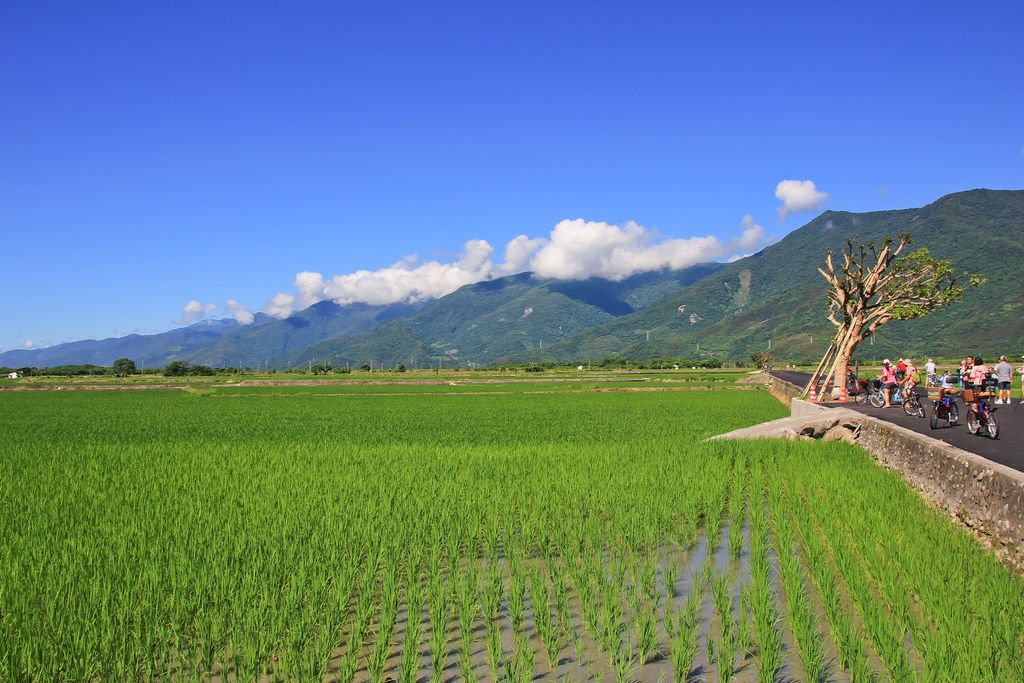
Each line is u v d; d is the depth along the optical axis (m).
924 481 14.55
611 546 11.16
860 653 6.90
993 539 10.34
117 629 7.69
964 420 27.14
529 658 7.28
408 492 15.01
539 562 10.70
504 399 54.59
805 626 7.73
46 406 50.28
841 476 16.73
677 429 29.70
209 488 15.87
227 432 30.66
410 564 9.78
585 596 8.71
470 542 11.04
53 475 17.92
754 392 62.41
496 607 8.70
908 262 37.03
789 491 14.90
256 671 6.86
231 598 8.50
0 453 22.67
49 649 7.18
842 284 38.69
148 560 9.98
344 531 11.61
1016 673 6.46
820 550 10.15
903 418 28.44
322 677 7.23
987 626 7.34
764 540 11.26
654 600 9.06
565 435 27.56
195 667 7.12
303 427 32.66
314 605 8.21
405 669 7.01
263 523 12.25
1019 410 31.72
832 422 24.58
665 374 107.44
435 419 36.31
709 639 7.58
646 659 7.58
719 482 15.71
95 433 30.59
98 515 13.09
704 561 10.82
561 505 13.57
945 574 9.01
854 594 8.47
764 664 6.95
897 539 10.70
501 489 15.29
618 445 23.23
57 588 8.69
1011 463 15.73
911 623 7.77
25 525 12.26
